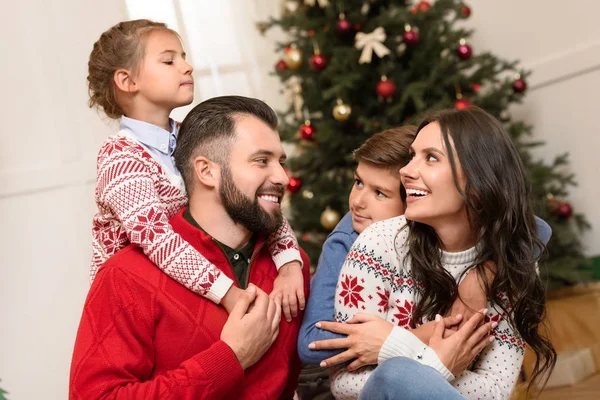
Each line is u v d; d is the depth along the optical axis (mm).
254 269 1663
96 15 3631
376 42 3387
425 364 1417
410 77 3623
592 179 4023
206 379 1378
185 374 1376
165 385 1363
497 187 1467
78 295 3492
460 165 1461
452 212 1479
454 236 1529
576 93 4055
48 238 3455
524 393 2941
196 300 1507
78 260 3504
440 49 3619
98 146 3590
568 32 4062
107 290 1462
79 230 3516
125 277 1469
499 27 4410
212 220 1610
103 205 1674
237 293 1500
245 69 4184
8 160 3414
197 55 4039
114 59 1785
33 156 3463
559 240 3611
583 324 3488
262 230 1599
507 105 3760
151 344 1471
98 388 1372
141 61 1770
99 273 1498
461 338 1444
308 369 1927
